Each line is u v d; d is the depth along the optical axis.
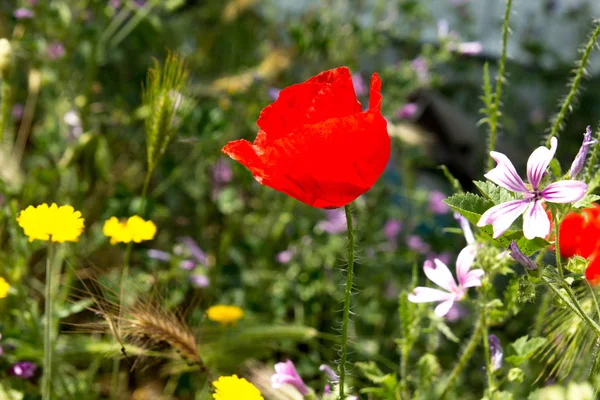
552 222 0.44
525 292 0.41
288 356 0.85
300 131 0.38
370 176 0.41
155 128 0.59
